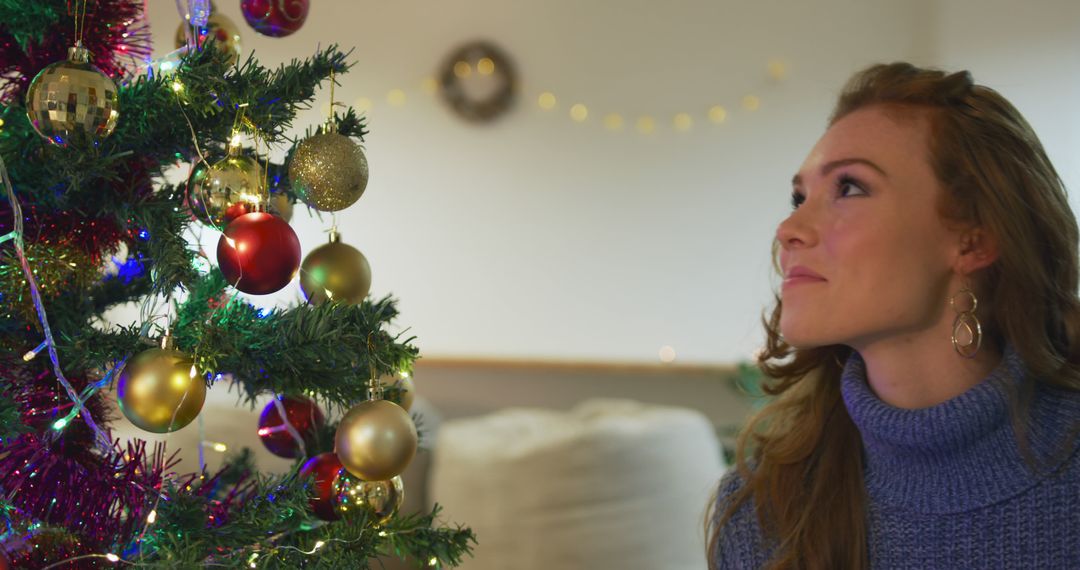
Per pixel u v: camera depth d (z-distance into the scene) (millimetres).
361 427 709
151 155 759
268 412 866
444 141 3400
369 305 835
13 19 708
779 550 1040
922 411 920
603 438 2053
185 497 727
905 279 928
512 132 3426
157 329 745
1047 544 911
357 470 717
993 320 989
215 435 1767
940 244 948
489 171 3416
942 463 934
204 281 798
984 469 922
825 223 949
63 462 738
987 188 940
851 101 1022
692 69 3443
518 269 3424
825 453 1057
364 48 3354
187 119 702
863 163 944
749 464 1119
